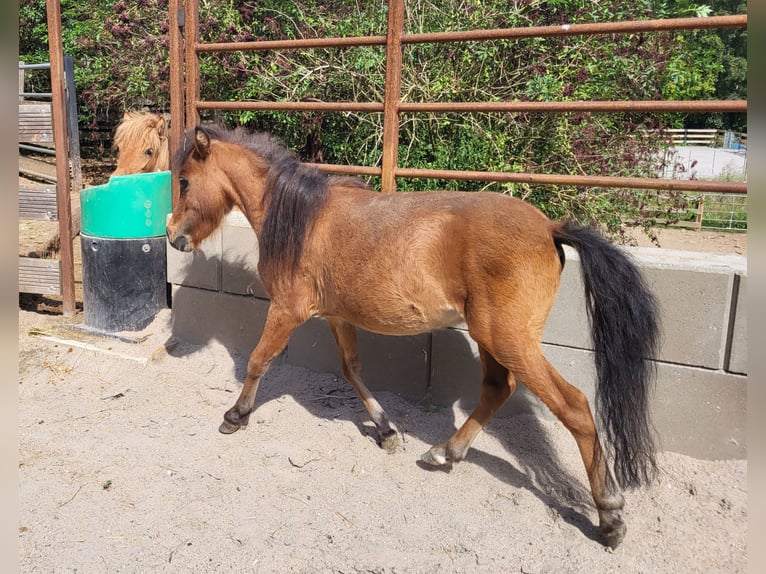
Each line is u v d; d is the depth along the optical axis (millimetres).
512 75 5688
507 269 2666
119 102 9766
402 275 2879
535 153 5691
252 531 2758
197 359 4574
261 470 3250
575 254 3486
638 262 3178
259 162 3504
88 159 12578
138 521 2803
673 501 2959
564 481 3150
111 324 4844
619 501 2639
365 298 3002
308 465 3309
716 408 3174
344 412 3855
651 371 2736
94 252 4770
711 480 3090
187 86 4648
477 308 2738
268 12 6719
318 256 3154
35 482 3059
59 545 2621
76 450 3379
